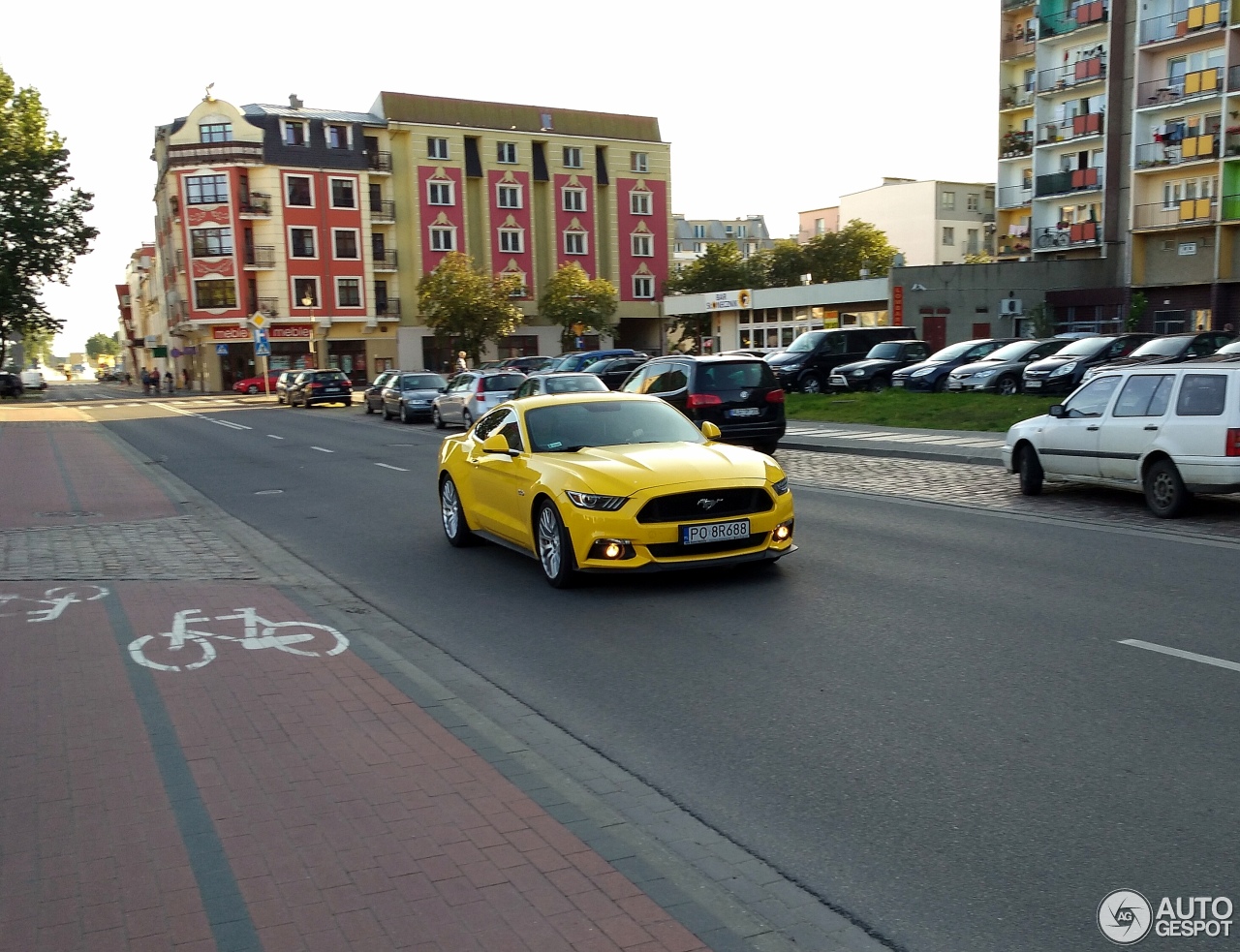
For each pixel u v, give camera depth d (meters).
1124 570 8.31
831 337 33.97
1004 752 4.65
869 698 5.44
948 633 6.61
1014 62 54.47
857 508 12.19
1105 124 47.25
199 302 67.12
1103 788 4.22
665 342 81.50
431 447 22.77
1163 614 6.89
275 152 67.06
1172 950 3.10
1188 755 4.52
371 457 20.95
